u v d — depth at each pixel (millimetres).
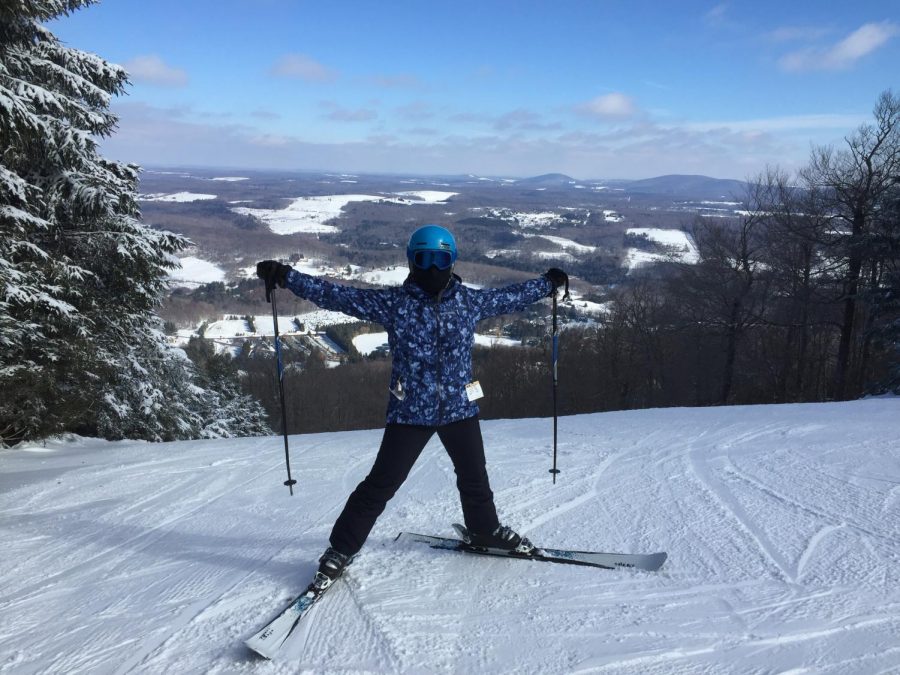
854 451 4457
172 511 3959
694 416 6660
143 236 9922
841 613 2221
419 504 3672
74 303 9273
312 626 2277
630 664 1963
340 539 2549
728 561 2705
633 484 3932
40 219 8242
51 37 9055
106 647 2227
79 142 8867
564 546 2977
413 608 2385
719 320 22547
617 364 28672
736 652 2008
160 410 12734
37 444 8070
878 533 2941
